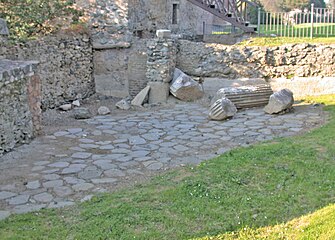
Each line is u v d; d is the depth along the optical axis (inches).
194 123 359.9
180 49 487.8
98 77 494.9
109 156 271.6
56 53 420.2
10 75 275.7
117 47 485.1
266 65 464.8
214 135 318.0
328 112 365.4
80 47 462.9
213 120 365.1
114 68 490.3
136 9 508.4
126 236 159.9
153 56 453.4
